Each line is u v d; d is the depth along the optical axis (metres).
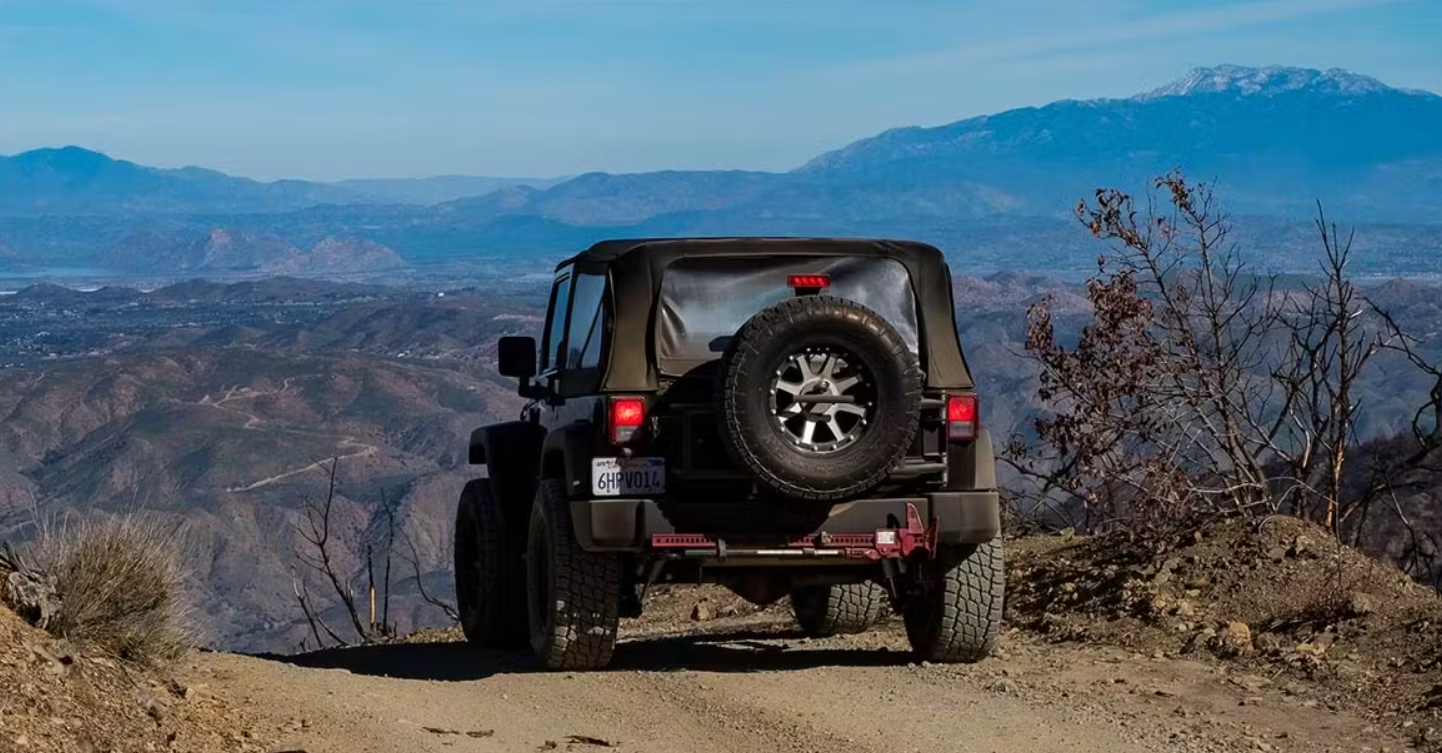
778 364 11.04
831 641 13.24
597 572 11.84
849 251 11.73
